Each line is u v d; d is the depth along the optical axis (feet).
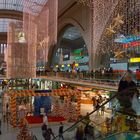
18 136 54.65
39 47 94.32
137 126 18.95
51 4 90.48
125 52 77.92
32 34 82.48
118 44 81.20
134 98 18.62
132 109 18.79
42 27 90.27
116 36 80.12
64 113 71.61
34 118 68.03
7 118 72.74
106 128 22.50
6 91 76.95
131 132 19.36
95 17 84.74
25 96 68.49
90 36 104.68
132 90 18.39
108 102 20.95
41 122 64.23
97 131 23.80
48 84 108.27
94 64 101.24
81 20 116.16
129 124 19.42
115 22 61.46
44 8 88.48
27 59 82.33
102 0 78.84
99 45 90.94
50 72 107.96
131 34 73.61
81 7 113.80
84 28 112.78
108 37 85.10
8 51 82.53
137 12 69.82
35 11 84.43
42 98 73.61
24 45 81.82
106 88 60.08
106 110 25.31
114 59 89.71
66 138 26.94
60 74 96.02
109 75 60.59
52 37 92.32
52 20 91.40
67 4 120.88
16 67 82.38
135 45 73.56
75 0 109.50
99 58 99.71
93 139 23.81
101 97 72.74
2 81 114.83
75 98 75.66
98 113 25.23
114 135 21.08
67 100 73.05
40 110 73.10
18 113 67.46
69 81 84.64
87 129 24.61
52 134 50.42
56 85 100.42
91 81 69.62
